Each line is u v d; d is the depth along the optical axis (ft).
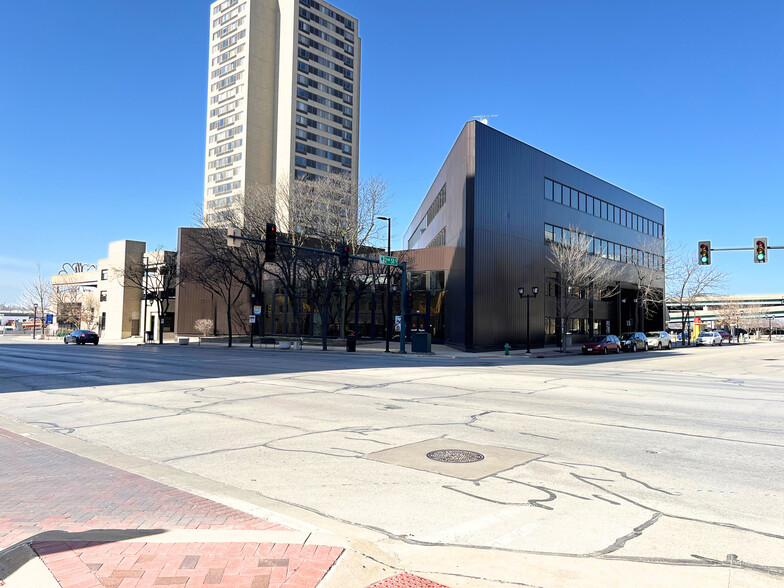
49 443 29.58
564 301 144.97
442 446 28.19
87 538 14.79
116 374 66.39
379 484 21.70
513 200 140.87
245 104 311.88
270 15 324.80
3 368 75.10
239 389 51.60
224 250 152.87
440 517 18.07
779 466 24.66
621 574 13.85
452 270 142.00
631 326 208.95
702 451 27.45
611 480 22.35
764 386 60.64
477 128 129.80
